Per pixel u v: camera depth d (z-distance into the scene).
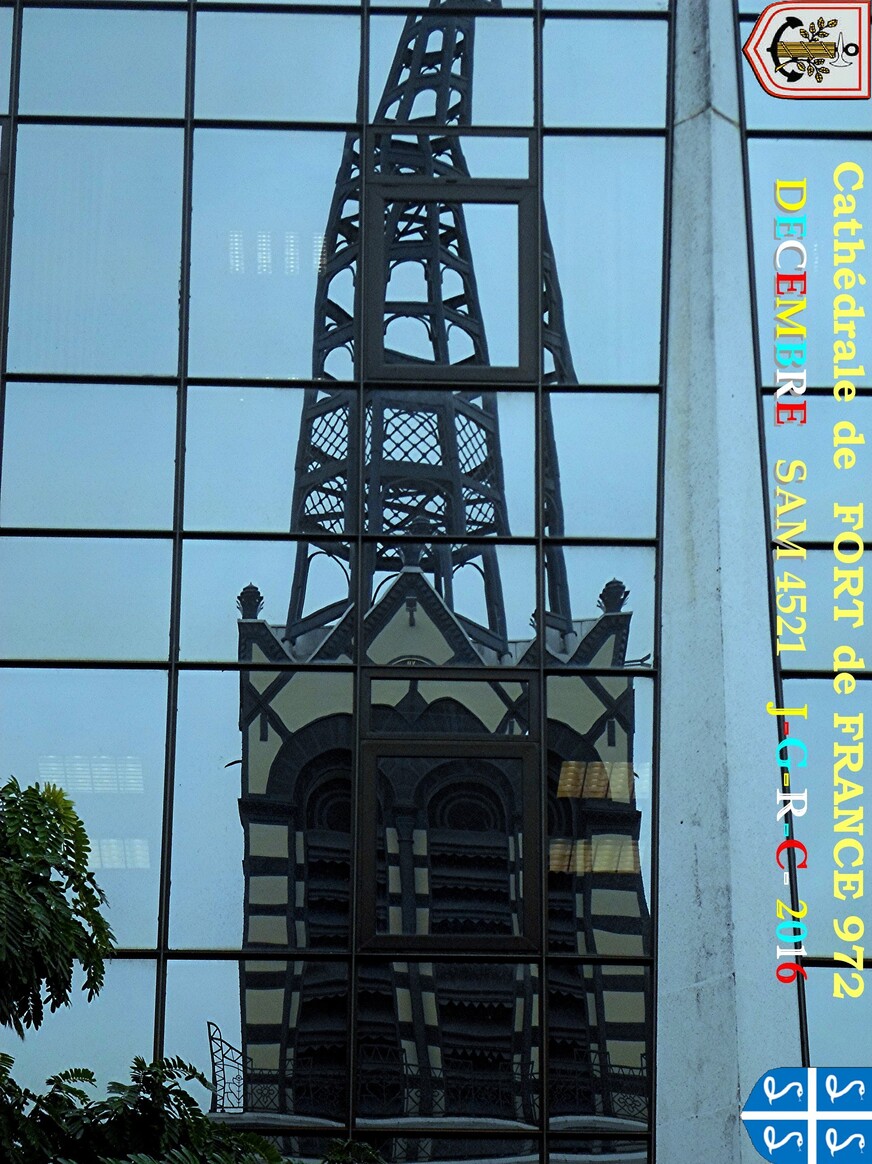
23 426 15.38
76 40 16.30
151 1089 11.62
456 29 16.42
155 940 14.36
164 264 15.81
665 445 15.49
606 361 15.68
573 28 16.42
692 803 14.73
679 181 16.08
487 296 15.79
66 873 10.90
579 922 14.52
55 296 15.69
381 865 14.57
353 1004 14.30
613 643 15.06
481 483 15.38
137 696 14.86
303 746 14.80
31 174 15.99
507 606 15.12
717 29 16.38
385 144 16.14
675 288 15.84
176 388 15.50
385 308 15.73
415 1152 14.06
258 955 14.37
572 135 16.19
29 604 15.00
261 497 15.30
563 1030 14.31
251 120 16.16
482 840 14.63
